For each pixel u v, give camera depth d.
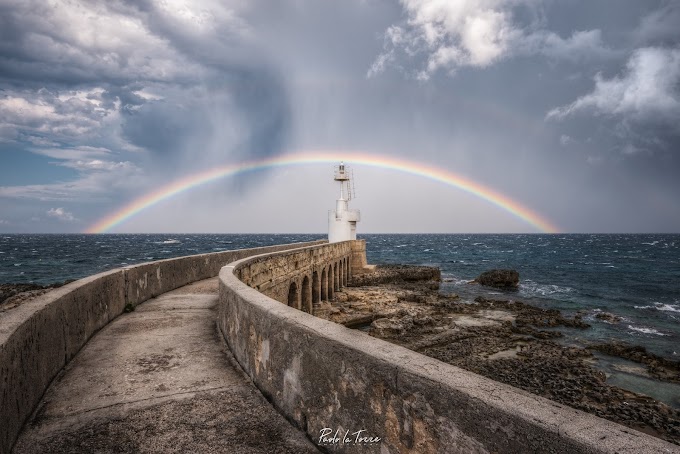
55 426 3.88
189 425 3.91
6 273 46.75
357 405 3.04
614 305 32.09
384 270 40.06
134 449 3.52
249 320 5.02
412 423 2.57
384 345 3.17
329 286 27.42
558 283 45.28
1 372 3.31
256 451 3.48
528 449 1.96
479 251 110.94
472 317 25.08
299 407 3.79
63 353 5.45
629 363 17.47
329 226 38.28
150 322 7.96
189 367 5.43
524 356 17.59
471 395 2.24
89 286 6.84
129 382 4.92
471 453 2.21
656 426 11.63
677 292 39.12
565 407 2.09
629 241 198.12
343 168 38.16
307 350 3.67
